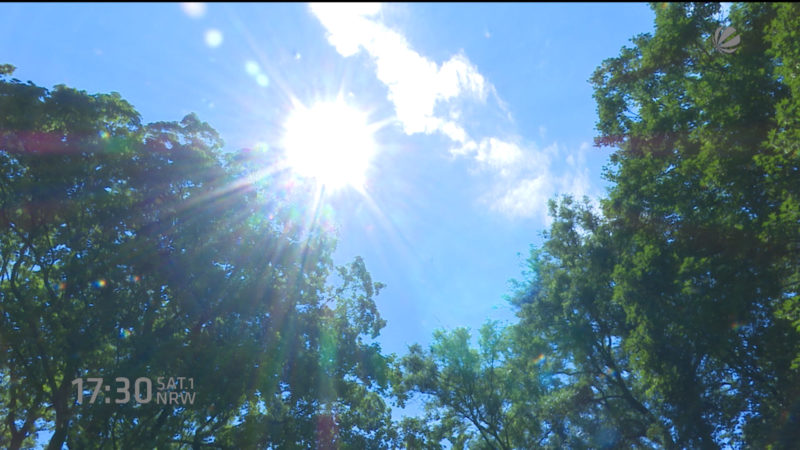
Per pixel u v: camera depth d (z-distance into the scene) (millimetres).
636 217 21312
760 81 17312
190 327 20609
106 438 18625
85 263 18641
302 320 21984
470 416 31453
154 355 18125
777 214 16266
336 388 21766
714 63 19438
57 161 18391
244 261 21500
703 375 22359
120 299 19078
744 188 17406
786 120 14633
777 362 18906
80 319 18188
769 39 15922
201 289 20078
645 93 22125
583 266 26406
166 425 19672
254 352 19609
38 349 18672
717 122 17641
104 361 19250
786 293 17844
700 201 19469
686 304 18625
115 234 19734
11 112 17547
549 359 28328
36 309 17953
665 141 20688
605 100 23281
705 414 21219
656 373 21219
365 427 23562
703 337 19156
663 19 20406
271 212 22750
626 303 20859
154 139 21016
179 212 20609
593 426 25688
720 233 18531
